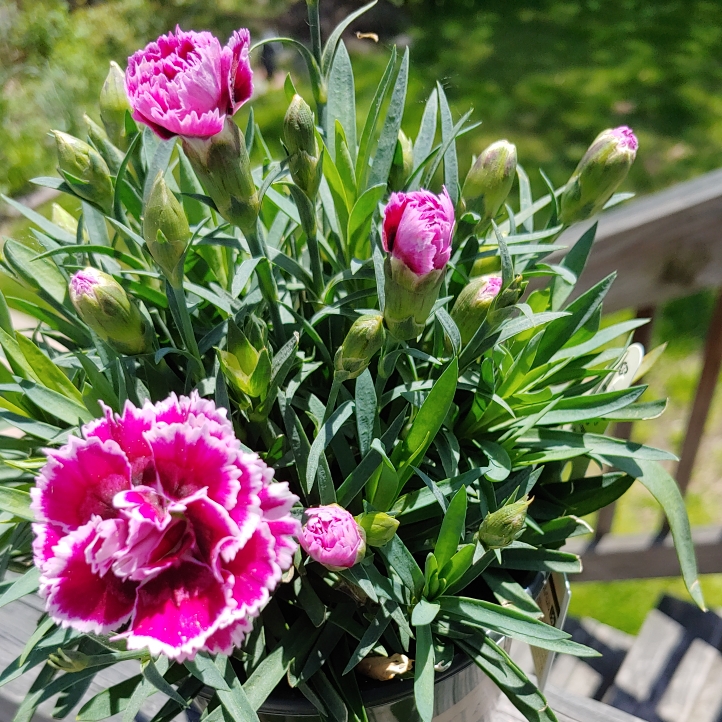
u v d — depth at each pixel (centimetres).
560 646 17
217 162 17
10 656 26
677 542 21
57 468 14
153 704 25
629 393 20
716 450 64
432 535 20
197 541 14
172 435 14
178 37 16
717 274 33
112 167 22
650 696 39
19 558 21
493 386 20
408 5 100
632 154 21
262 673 17
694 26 118
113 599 14
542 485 23
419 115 75
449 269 21
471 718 22
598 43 115
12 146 92
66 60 106
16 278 23
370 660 18
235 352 18
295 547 14
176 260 17
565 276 21
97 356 21
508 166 20
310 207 19
